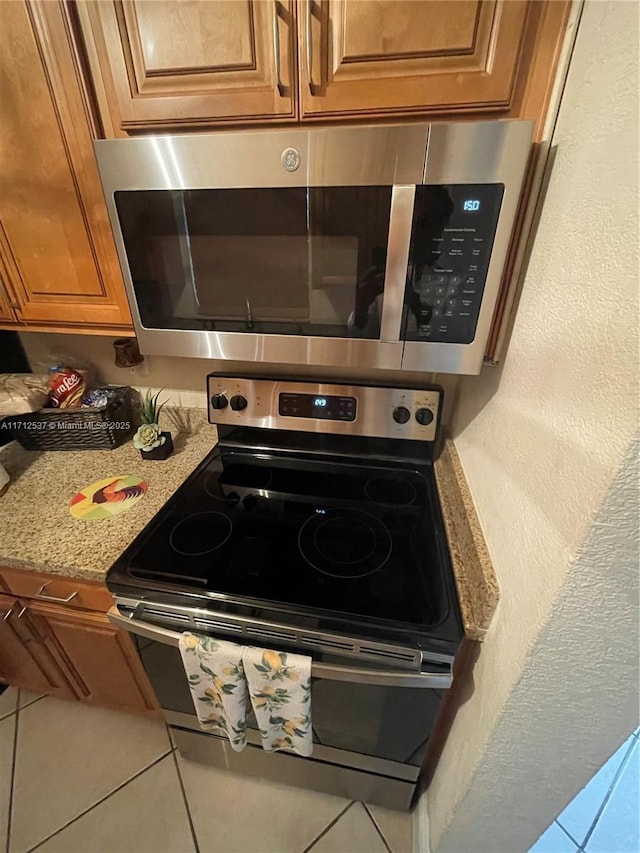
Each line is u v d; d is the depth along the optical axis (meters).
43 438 1.28
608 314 0.46
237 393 1.24
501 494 0.77
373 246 0.72
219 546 0.95
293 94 0.67
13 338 1.42
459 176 0.64
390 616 0.79
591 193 0.52
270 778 1.26
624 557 0.48
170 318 0.88
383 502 1.11
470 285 0.72
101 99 0.76
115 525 1.01
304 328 0.83
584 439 0.49
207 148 0.69
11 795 1.25
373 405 1.18
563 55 0.59
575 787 0.77
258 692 0.86
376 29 0.61
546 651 0.58
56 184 0.85
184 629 0.88
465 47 0.60
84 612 1.05
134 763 1.32
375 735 0.97
